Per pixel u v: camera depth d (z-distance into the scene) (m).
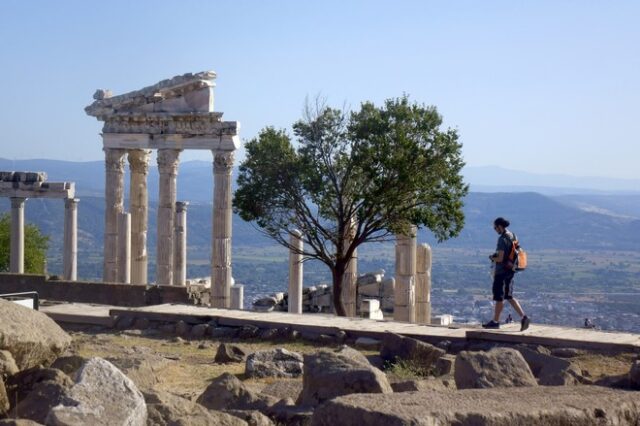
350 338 31.78
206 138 56.97
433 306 158.25
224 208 56.59
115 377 12.58
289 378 24.97
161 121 57.66
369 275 62.56
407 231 49.75
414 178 47.91
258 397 18.48
